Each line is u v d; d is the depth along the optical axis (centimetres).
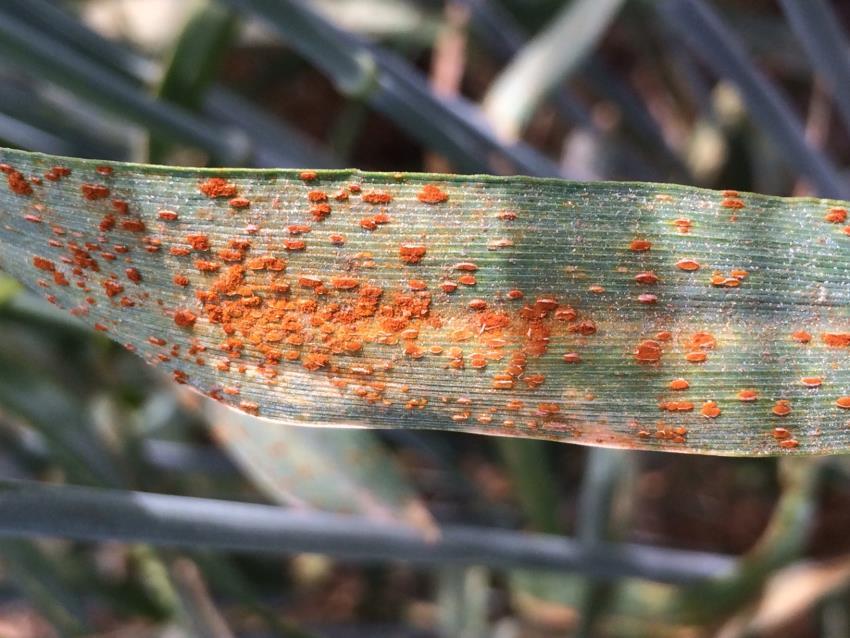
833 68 13
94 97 13
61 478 16
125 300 9
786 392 9
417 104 14
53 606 16
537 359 9
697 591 15
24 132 16
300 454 12
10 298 13
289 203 9
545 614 16
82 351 18
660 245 9
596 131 20
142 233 9
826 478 17
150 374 18
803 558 21
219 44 13
